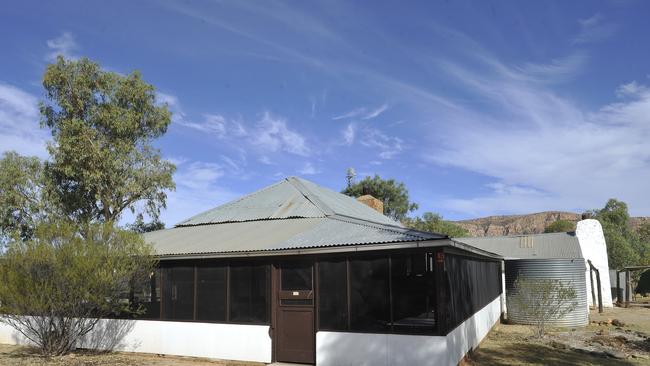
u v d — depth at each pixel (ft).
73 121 83.82
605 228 168.35
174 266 43.04
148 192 90.33
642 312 82.89
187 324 41.50
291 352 37.32
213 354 40.09
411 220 175.52
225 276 40.60
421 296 32.63
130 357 41.96
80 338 45.70
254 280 39.45
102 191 87.51
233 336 39.50
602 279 94.63
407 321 32.86
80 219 88.33
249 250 38.58
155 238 52.24
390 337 33.19
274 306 38.24
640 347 46.65
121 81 90.79
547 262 65.16
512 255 86.17
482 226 460.96
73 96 87.71
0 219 90.79
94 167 85.56
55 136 86.79
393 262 33.91
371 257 34.73
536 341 50.52
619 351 44.24
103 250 39.73
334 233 39.70
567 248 86.28
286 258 38.32
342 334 34.81
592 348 45.70
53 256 39.01
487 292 56.95
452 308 34.09
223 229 51.44
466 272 41.55
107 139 88.53
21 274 39.37
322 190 66.33
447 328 31.99
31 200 92.79
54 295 39.22
